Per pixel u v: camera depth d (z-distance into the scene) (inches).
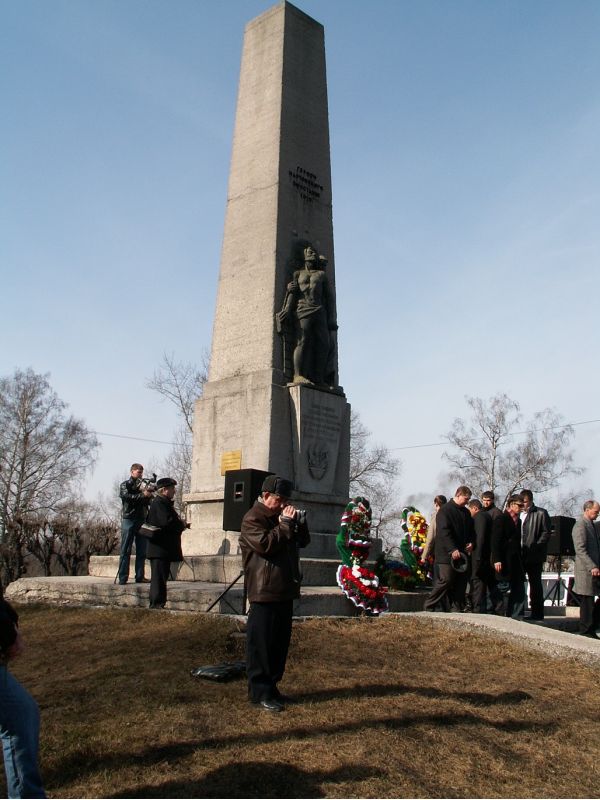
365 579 476.1
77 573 1310.3
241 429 573.6
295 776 231.1
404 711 288.7
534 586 553.0
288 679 318.0
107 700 292.4
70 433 1936.5
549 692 336.5
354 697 300.0
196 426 607.8
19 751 200.2
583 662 375.2
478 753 261.4
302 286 590.9
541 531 550.0
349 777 232.7
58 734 261.3
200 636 366.6
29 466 1883.6
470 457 1935.3
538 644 389.7
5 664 203.6
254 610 285.4
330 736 259.6
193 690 299.6
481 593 511.5
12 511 1739.7
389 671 340.8
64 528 1330.0
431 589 557.6
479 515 518.9
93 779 228.2
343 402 597.9
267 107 633.0
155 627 394.6
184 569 525.0
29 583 521.3
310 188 628.7
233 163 646.5
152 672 323.9
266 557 287.3
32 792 199.6
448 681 335.0
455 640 397.1
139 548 521.3
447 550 477.1
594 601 525.0
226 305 617.9
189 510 598.5
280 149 613.3
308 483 564.4
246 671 307.6
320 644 372.8
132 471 510.3
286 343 583.2
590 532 503.8
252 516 289.3
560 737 285.7
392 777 235.8
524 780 246.4
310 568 511.2
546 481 1894.7
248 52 666.8
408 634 401.7
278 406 562.3
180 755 241.9
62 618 441.7
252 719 270.8
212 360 617.3
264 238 601.6
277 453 556.1
